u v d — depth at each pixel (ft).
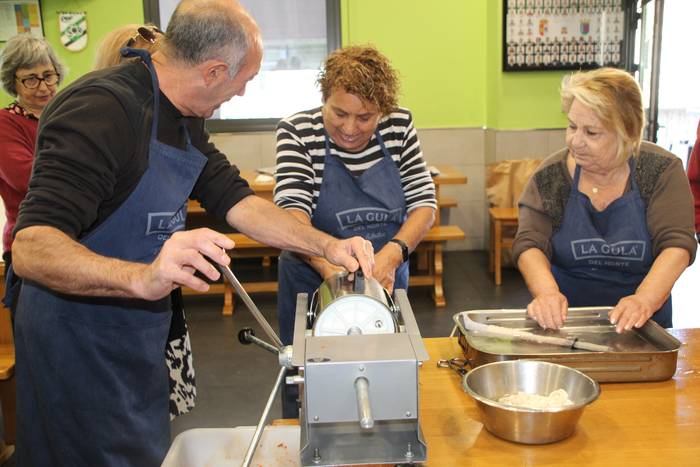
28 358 4.76
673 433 4.22
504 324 5.68
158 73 4.57
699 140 8.02
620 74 5.64
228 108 17.38
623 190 6.14
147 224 4.68
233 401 10.08
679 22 19.44
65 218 3.88
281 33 17.12
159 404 5.22
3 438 8.28
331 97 5.92
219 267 3.81
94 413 4.81
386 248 6.23
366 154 6.62
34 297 4.71
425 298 14.75
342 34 17.10
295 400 6.45
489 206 17.65
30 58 7.79
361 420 2.98
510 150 16.88
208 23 4.25
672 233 5.85
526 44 16.34
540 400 4.29
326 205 6.57
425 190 6.84
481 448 4.09
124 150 4.28
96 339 4.75
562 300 5.58
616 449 4.05
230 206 5.52
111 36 5.86
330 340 3.51
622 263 6.30
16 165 7.79
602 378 4.89
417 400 3.33
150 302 4.98
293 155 6.43
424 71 17.56
